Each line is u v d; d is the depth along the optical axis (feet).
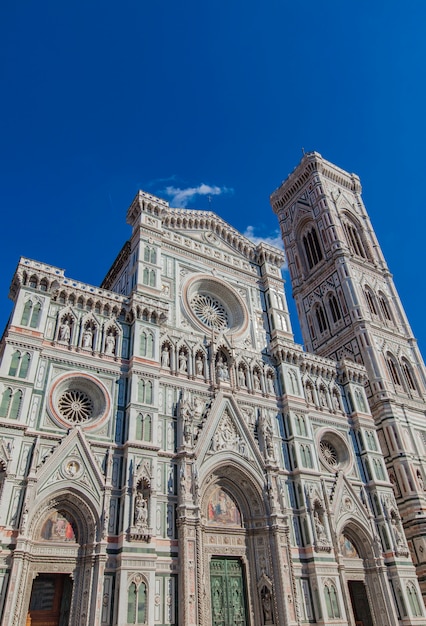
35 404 125.08
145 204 187.52
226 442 151.53
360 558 164.76
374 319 252.83
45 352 134.92
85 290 152.56
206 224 209.26
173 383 153.89
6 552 102.99
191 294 185.37
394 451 204.44
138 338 151.94
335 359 248.11
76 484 119.24
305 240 306.55
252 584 138.82
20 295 138.21
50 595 112.98
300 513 155.02
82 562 114.01
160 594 117.60
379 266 285.84
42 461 118.21
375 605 157.99
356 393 204.95
